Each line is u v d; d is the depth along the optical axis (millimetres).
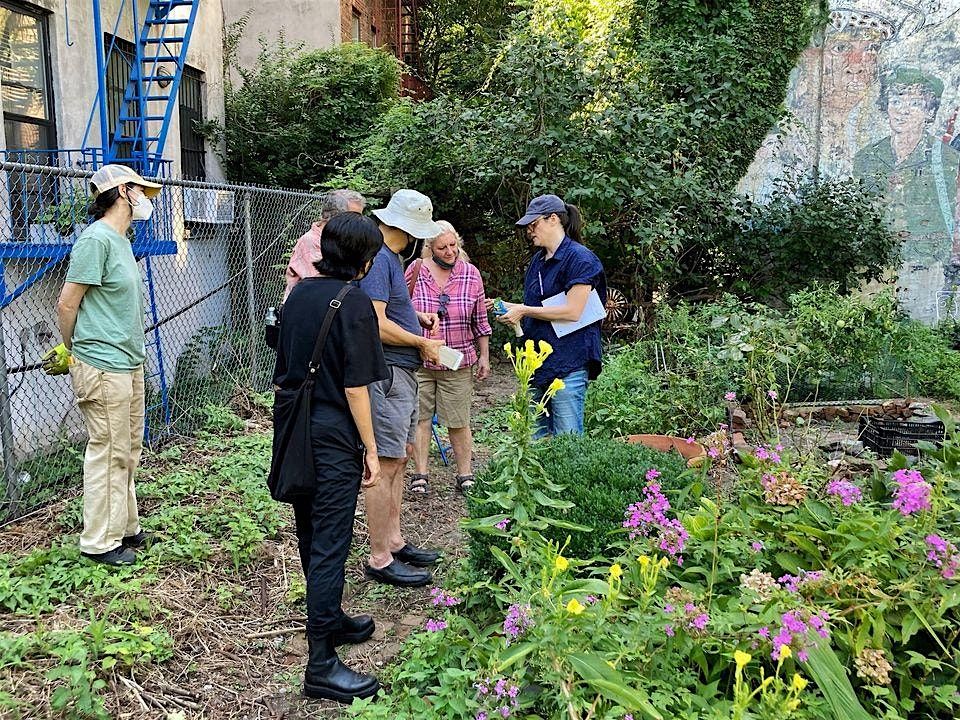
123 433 4160
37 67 8016
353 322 3139
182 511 4844
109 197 4125
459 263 5543
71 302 3957
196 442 6516
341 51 13367
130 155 9711
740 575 2939
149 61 9695
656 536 3086
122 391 4105
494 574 3645
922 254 11688
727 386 6305
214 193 10672
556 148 9891
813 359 7492
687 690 2492
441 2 22828
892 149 11703
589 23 11820
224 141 12742
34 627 3500
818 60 11789
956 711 2568
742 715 2057
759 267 11133
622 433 6156
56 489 5293
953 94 11336
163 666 3375
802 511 3135
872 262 10828
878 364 8359
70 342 4055
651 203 9836
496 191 11023
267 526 4812
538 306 4707
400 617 3869
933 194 11570
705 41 11211
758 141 11703
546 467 3766
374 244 3264
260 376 8297
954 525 2979
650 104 10203
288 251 8781
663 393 6445
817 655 2434
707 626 2623
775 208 11000
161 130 9383
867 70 11688
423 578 4145
